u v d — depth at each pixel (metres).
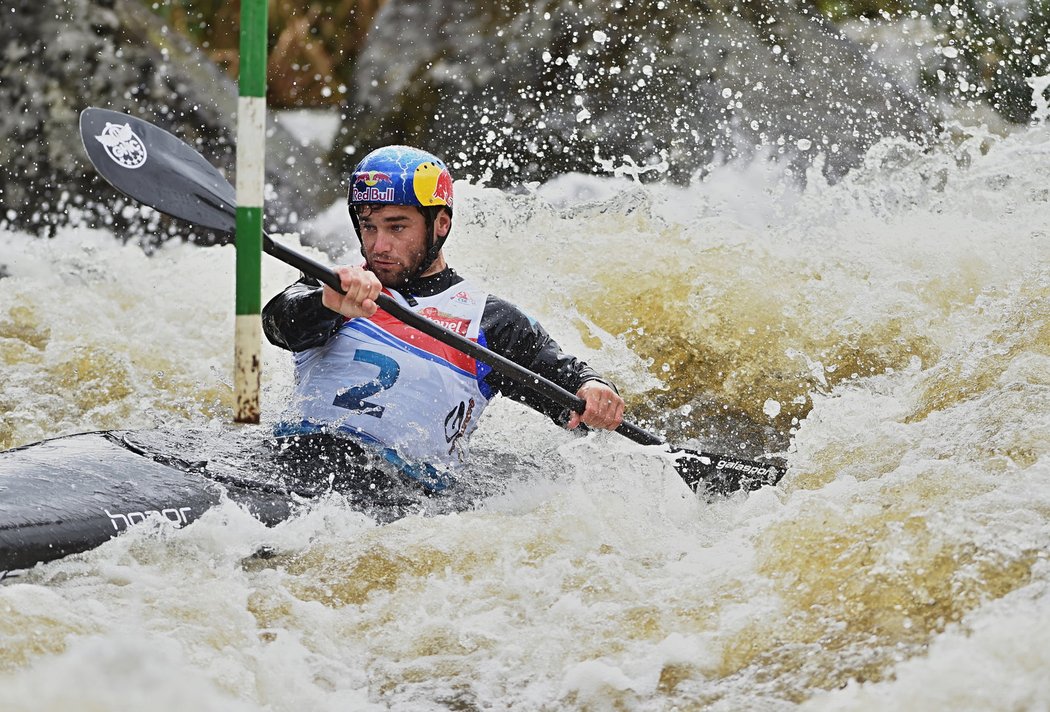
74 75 35.53
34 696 9.42
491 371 16.62
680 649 11.33
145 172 15.39
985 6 37.81
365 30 44.09
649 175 35.97
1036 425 14.06
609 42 38.34
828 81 36.66
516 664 11.47
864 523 12.45
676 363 22.81
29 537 12.29
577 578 12.77
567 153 37.22
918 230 24.81
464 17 40.22
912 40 37.41
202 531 13.29
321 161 39.66
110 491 13.48
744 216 31.92
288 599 12.35
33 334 22.97
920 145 35.12
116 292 24.80
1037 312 17.50
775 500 15.30
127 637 10.85
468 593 12.64
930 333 22.44
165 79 36.84
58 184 34.50
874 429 16.25
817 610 11.49
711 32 37.84
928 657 10.27
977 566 11.23
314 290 15.45
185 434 15.68
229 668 10.87
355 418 15.69
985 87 36.53
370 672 11.52
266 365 21.52
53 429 20.09
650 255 24.69
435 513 15.08
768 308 23.30
